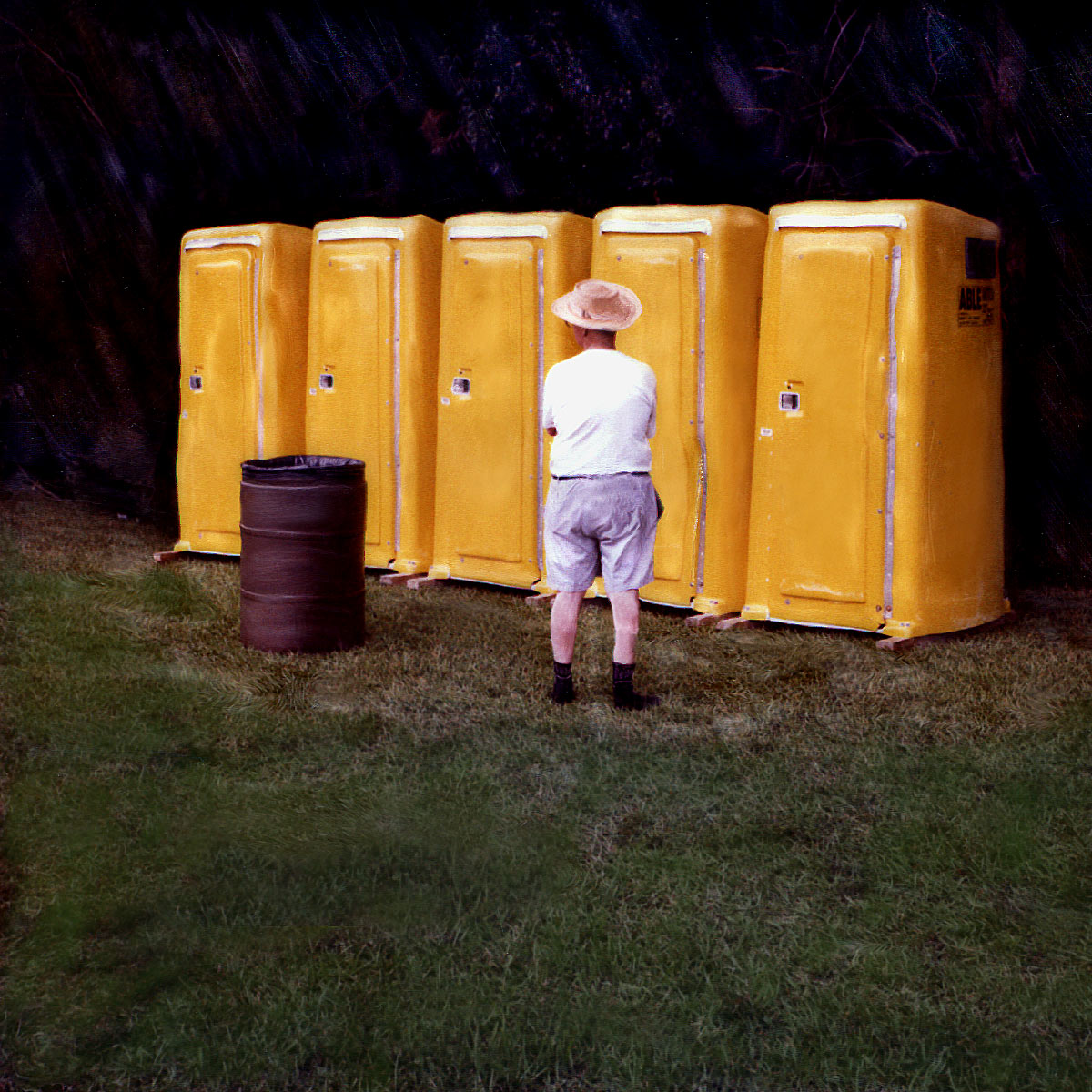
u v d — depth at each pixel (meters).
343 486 5.60
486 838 3.56
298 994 2.74
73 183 9.80
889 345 5.81
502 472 6.91
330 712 4.74
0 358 9.94
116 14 9.41
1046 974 2.85
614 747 4.34
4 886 3.23
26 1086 2.41
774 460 6.13
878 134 7.83
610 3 8.23
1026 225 7.36
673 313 6.26
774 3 7.95
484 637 5.94
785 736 4.47
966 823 3.66
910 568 5.86
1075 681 5.17
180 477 7.98
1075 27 7.14
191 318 7.82
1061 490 7.33
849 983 2.80
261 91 9.34
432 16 8.75
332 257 7.38
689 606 6.42
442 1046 2.56
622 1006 2.70
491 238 6.79
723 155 8.26
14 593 6.55
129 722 4.55
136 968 2.85
